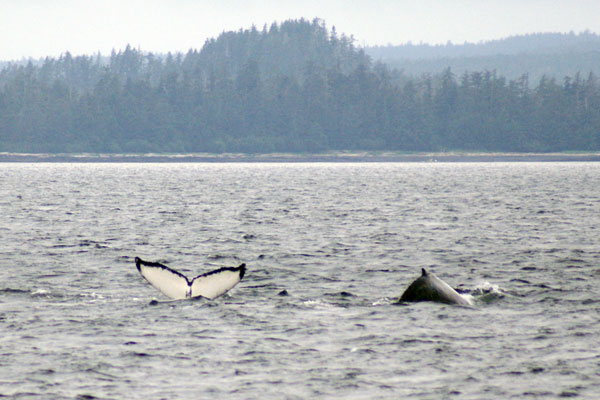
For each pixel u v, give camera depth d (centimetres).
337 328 6134
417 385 4659
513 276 8931
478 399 4406
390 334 5919
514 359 5219
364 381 4734
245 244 12175
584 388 4588
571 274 9050
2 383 4684
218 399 4397
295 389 4581
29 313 6688
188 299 7219
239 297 7519
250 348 5506
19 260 10150
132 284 8331
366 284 8425
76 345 5578
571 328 6116
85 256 10631
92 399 4406
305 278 8838
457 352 5397
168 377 4819
